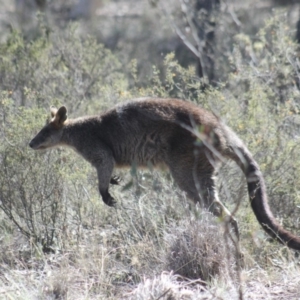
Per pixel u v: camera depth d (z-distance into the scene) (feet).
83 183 99.60
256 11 199.62
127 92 113.60
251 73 121.29
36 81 133.49
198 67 165.48
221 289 73.41
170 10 213.66
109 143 97.76
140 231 92.02
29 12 229.86
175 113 93.45
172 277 77.87
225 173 96.43
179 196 95.04
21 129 97.91
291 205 94.99
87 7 258.37
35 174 94.63
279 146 99.19
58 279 77.61
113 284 81.25
